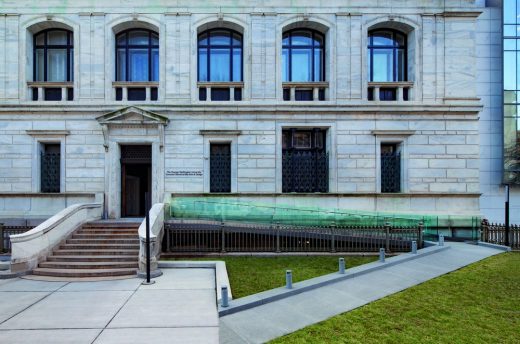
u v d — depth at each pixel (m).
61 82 17.11
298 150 17.77
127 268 11.12
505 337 6.29
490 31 21.09
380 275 10.16
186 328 6.63
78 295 8.68
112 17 17.16
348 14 17.42
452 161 17.33
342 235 13.84
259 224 14.81
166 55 17.19
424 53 17.52
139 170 17.56
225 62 18.25
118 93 17.52
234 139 17.09
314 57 18.38
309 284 8.95
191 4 17.30
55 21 17.09
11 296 8.63
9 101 16.75
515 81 20.95
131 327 6.68
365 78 17.38
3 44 16.88
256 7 17.38
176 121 16.98
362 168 17.22
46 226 11.73
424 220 16.72
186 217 16.59
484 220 17.05
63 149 16.81
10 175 16.72
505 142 20.75
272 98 17.23
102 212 16.41
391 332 6.46
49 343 6.03
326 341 6.08
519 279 9.87
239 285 9.14
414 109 17.20
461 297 8.41
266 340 6.13
